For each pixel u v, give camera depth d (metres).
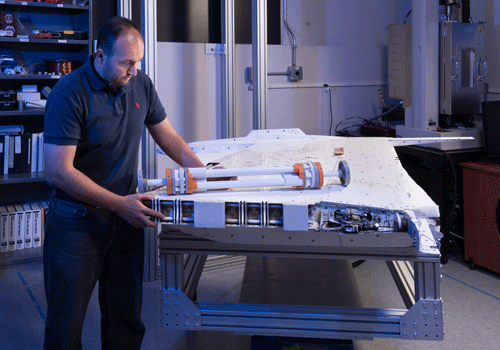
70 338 1.60
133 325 1.83
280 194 1.31
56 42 3.16
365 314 1.37
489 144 2.91
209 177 1.38
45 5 3.12
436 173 3.03
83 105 1.46
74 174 1.43
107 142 1.54
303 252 1.40
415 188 1.46
